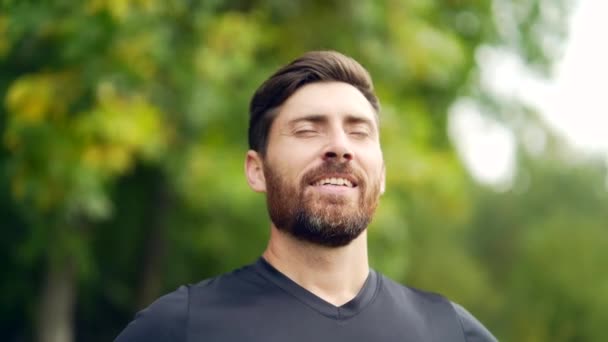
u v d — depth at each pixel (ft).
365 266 9.80
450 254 84.99
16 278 38.70
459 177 36.27
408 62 31.17
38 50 27.58
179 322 9.27
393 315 9.66
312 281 9.56
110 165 25.07
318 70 9.70
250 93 30.07
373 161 9.52
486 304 92.27
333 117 9.49
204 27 26.96
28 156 24.95
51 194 25.59
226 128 31.04
